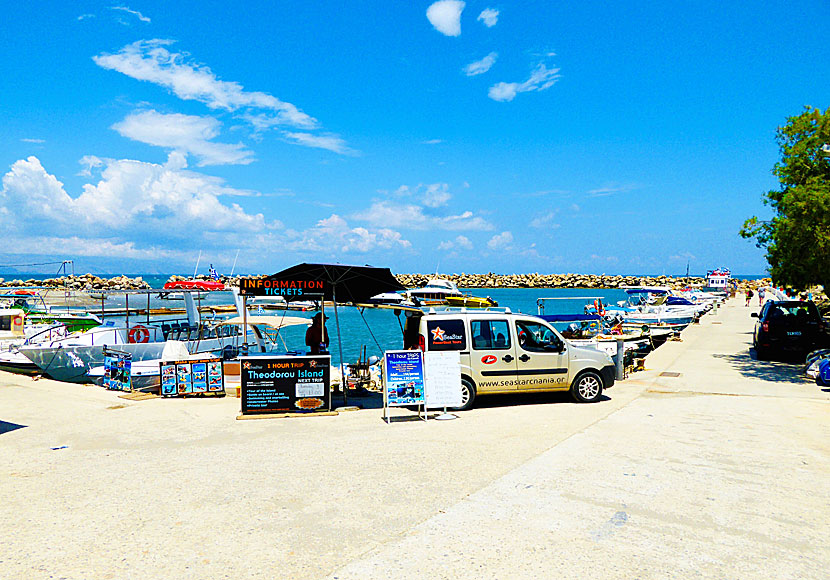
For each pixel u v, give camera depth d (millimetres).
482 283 121750
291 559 4121
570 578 3818
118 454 7340
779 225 14555
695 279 119812
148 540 4477
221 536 4555
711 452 7285
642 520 4887
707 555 4188
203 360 12266
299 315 47594
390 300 15266
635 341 23250
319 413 10266
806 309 18547
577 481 5996
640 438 8125
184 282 19359
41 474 6375
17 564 4043
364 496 5543
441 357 10102
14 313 21672
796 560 4113
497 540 4453
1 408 10734
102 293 20422
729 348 21609
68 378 15750
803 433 8492
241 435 8578
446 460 6918
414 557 4148
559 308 59312
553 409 10844
